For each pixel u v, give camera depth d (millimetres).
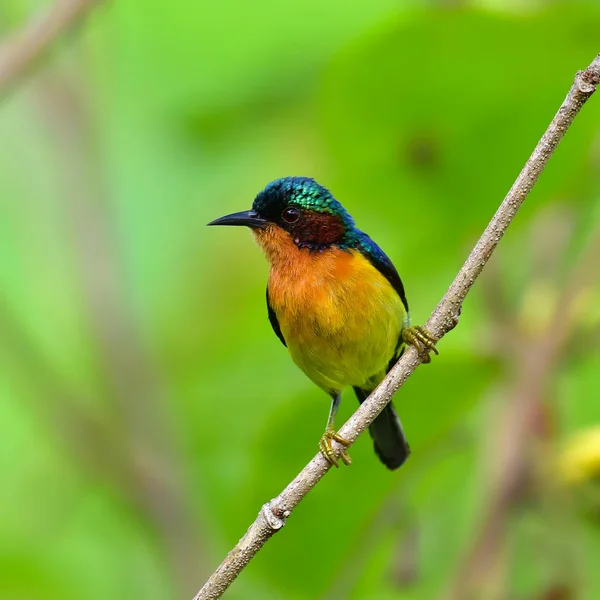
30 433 13648
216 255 13914
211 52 13578
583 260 10430
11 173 14344
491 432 10641
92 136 12812
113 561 12352
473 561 9648
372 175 10836
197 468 13000
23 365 11992
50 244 14375
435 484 11844
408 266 11297
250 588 12016
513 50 9969
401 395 10992
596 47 9922
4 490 12867
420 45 9977
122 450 11789
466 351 10625
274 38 13375
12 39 8938
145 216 14430
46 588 12125
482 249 7969
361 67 10180
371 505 11312
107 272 12414
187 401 13273
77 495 12703
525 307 10914
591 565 9664
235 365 13586
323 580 11609
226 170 14195
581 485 9570
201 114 13180
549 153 7719
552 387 10148
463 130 10484
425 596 11406
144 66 14289
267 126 13055
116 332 12203
